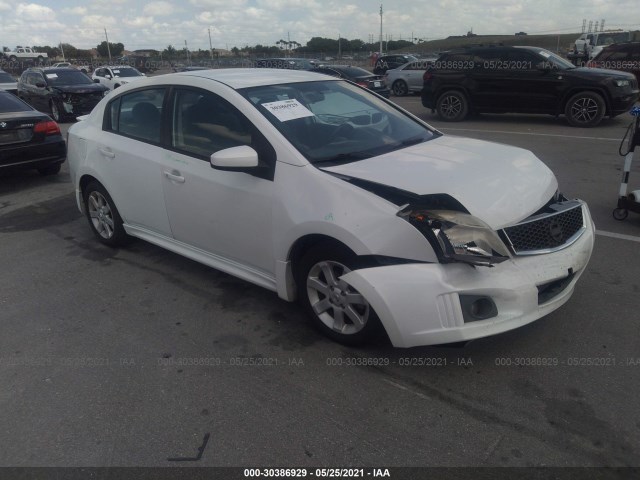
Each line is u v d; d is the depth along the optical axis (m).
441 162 3.37
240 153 3.30
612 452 2.49
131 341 3.57
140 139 4.44
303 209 3.19
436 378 3.05
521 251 2.97
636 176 7.28
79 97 15.38
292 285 3.55
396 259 2.89
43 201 7.16
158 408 2.90
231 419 2.80
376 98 4.54
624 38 28.48
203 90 3.91
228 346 3.47
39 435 2.73
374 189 3.01
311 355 3.32
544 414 2.74
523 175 3.37
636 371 3.05
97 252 5.19
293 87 4.05
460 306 2.78
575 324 3.54
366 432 2.67
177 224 4.20
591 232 3.40
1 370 3.30
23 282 4.57
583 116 11.55
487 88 12.60
